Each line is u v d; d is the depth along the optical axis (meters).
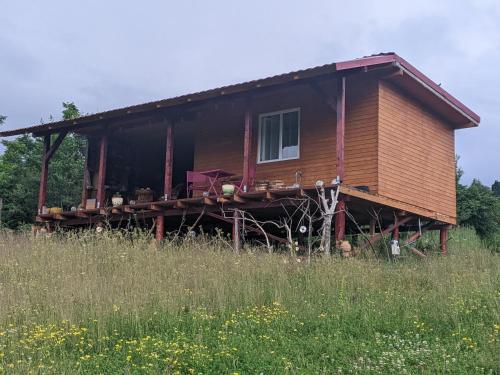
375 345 7.22
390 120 14.48
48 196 26.23
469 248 17.19
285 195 13.18
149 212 15.77
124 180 20.05
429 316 8.28
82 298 8.33
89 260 10.85
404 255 14.34
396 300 8.95
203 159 17.00
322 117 14.85
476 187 22.80
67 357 6.78
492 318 8.12
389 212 14.86
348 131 14.47
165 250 11.70
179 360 6.64
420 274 10.76
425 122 16.02
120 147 20.09
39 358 6.52
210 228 17.50
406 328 7.82
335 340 7.30
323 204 12.41
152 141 20.66
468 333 7.55
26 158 29.72
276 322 8.02
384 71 13.86
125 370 6.28
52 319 7.71
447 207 16.67
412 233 17.75
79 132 18.92
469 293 9.10
